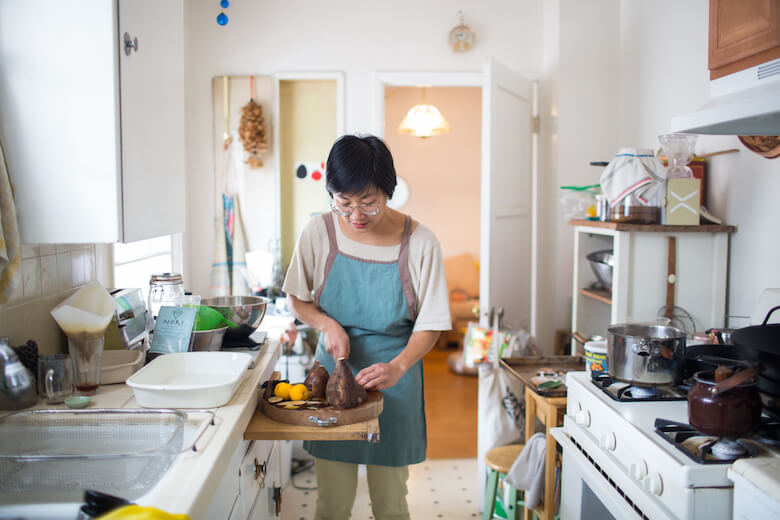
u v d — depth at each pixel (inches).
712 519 43.1
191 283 138.9
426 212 253.6
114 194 53.4
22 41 52.2
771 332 49.9
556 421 76.1
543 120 137.0
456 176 252.4
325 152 142.6
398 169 251.3
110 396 53.4
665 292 89.2
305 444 71.1
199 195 138.0
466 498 111.9
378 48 137.1
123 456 37.1
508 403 103.3
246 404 51.8
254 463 59.2
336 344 66.3
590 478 57.9
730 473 42.5
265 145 135.0
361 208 61.1
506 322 119.2
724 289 88.7
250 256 129.4
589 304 106.4
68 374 51.4
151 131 62.6
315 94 141.5
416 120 183.3
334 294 69.1
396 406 68.7
